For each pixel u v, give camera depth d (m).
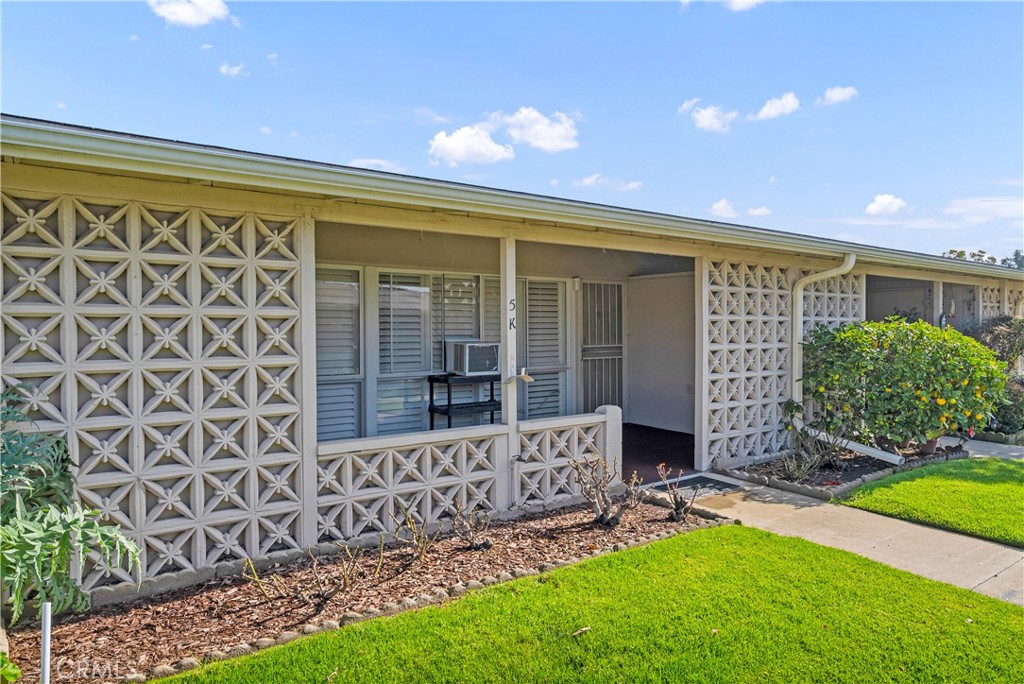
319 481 4.44
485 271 7.39
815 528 4.95
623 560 4.13
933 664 2.92
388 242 6.57
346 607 3.46
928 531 4.86
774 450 7.49
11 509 3.09
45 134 2.98
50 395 3.59
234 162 3.51
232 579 3.90
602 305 9.23
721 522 5.00
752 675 2.83
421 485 4.87
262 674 2.79
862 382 7.06
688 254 6.60
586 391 8.95
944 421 6.99
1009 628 3.27
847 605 3.51
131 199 3.75
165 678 2.75
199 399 3.97
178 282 3.96
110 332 3.70
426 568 4.03
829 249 7.07
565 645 3.06
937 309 9.91
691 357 8.77
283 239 4.28
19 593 2.36
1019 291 11.66
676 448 8.02
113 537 2.61
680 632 3.19
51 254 3.56
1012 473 6.51
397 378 6.71
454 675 2.81
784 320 7.65
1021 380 9.77
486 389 7.50
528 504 5.35
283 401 4.31
